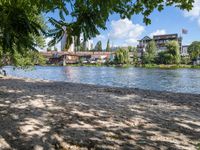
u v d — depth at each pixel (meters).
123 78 43.81
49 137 6.96
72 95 15.30
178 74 54.88
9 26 4.88
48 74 55.56
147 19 5.86
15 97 13.92
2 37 4.94
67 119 8.96
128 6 5.62
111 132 7.54
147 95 15.88
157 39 141.62
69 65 127.88
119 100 13.70
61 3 4.98
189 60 108.69
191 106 12.23
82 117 9.31
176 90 27.36
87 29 4.89
